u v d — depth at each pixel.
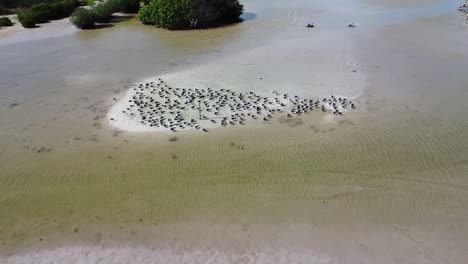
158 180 19.16
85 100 27.08
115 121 24.19
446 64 31.00
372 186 18.16
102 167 20.19
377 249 14.90
